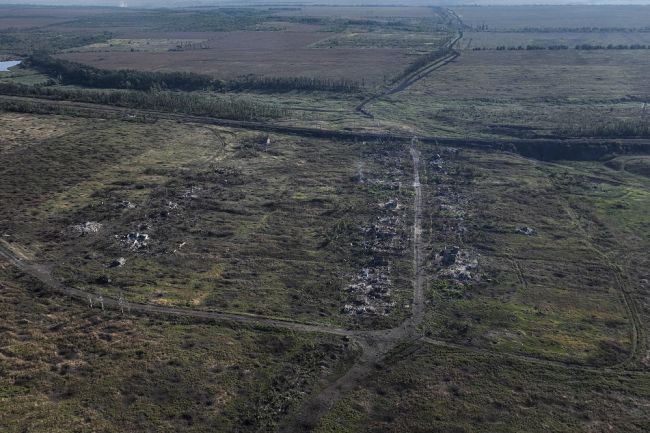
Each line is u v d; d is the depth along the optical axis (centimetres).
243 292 7762
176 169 12481
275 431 5328
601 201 11362
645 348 6806
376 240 9450
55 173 11812
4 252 8494
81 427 5172
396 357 6481
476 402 5809
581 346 6794
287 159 13512
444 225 10081
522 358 6550
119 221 9825
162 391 5709
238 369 6122
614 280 8381
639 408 5797
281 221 10144
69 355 6184
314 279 8194
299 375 6081
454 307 7556
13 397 5491
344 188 11806
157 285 7825
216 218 10162
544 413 5681
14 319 6769
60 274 7938
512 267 8700
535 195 11656
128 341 6475
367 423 5491
